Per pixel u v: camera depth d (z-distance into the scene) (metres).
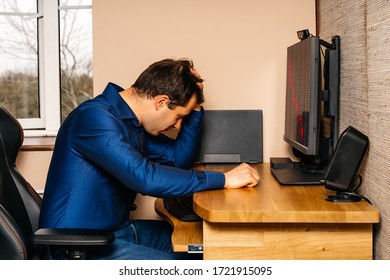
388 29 1.46
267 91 2.46
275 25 2.44
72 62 2.95
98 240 1.51
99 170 1.73
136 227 2.12
